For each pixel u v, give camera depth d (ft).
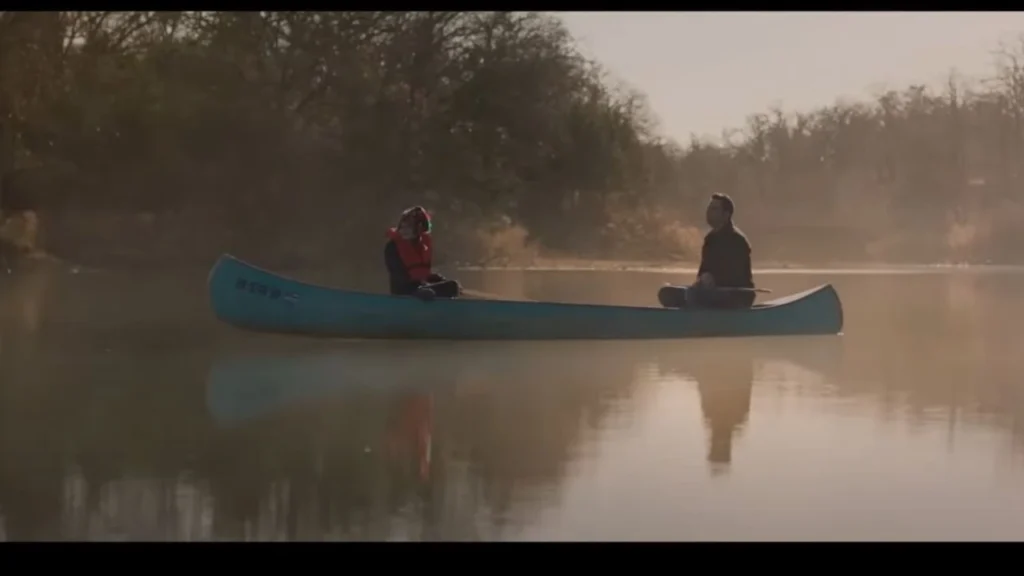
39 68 106.22
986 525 21.11
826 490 23.26
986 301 74.90
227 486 23.25
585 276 106.73
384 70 126.52
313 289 45.88
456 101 129.49
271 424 29.37
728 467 25.07
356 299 45.93
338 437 27.86
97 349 43.78
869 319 60.64
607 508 21.97
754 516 21.57
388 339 46.73
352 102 123.13
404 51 125.39
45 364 39.73
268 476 24.02
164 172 113.39
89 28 116.16
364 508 21.90
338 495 22.72
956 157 203.31
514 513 21.67
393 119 124.77
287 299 45.65
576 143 144.66
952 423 29.94
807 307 51.06
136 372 38.11
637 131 166.09
